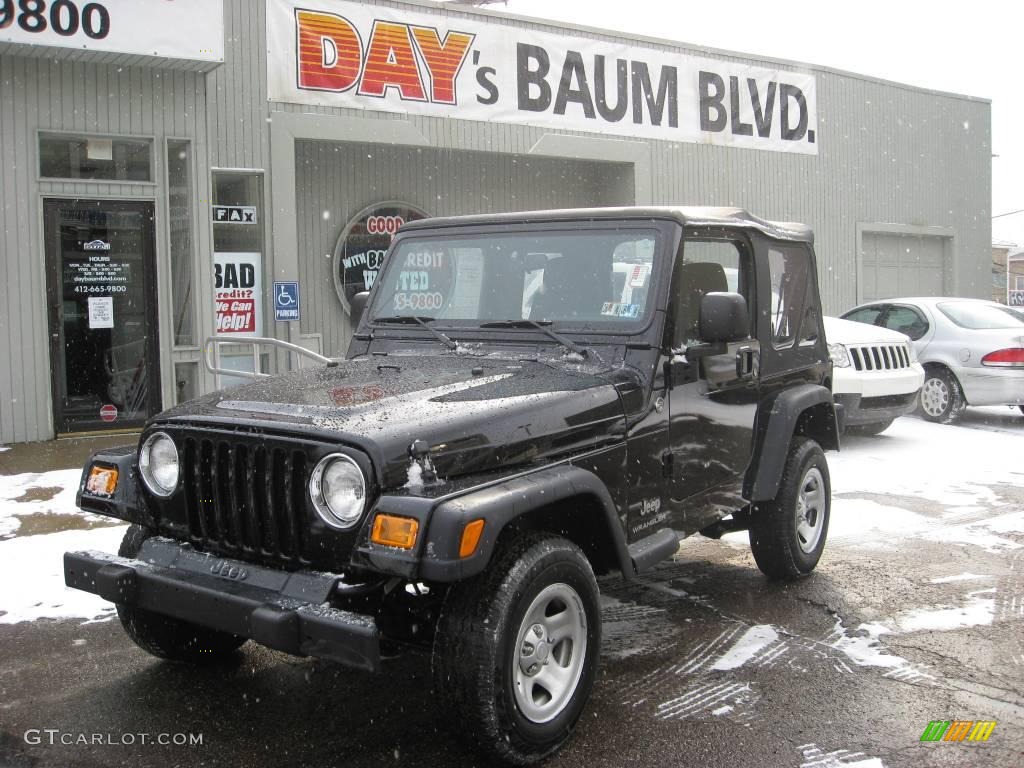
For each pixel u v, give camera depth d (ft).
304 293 40.83
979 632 15.10
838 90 56.13
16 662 13.94
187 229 32.09
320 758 11.05
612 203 48.19
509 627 10.23
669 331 13.26
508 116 42.39
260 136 36.22
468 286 14.90
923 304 39.01
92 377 30.99
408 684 13.23
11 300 29.50
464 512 9.62
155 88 31.12
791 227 18.01
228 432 11.02
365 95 38.55
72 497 23.09
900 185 60.39
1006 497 24.70
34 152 29.58
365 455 10.02
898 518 22.56
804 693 12.80
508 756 10.48
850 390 30.86
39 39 27.63
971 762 10.91
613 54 45.65
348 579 10.47
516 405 11.35
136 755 11.12
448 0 54.70
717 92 49.90
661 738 11.50
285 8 36.52
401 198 42.75
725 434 15.02
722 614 15.99
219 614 10.38
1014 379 35.55
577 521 12.19
